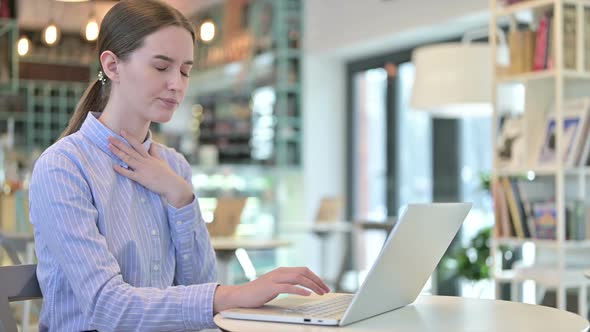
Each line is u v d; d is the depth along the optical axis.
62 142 1.64
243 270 6.49
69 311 1.59
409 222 1.31
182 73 1.69
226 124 9.95
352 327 1.27
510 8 3.94
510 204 3.86
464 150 7.32
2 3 6.83
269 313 1.35
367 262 8.55
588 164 3.71
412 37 7.48
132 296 1.48
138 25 1.64
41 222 1.56
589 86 3.92
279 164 8.69
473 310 1.46
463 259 5.75
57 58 10.09
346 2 7.99
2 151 6.43
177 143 10.77
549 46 3.76
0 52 6.95
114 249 1.62
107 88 1.76
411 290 1.50
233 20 9.31
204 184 8.25
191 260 1.79
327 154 8.85
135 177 1.70
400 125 8.17
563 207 3.65
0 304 1.56
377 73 8.52
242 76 9.48
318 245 8.55
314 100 8.78
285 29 8.71
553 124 3.77
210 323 1.45
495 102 4.02
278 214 8.47
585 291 3.63
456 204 1.50
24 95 10.80
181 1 9.57
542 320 1.34
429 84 4.73
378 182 8.45
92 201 1.61
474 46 4.64
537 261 4.03
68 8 9.61
